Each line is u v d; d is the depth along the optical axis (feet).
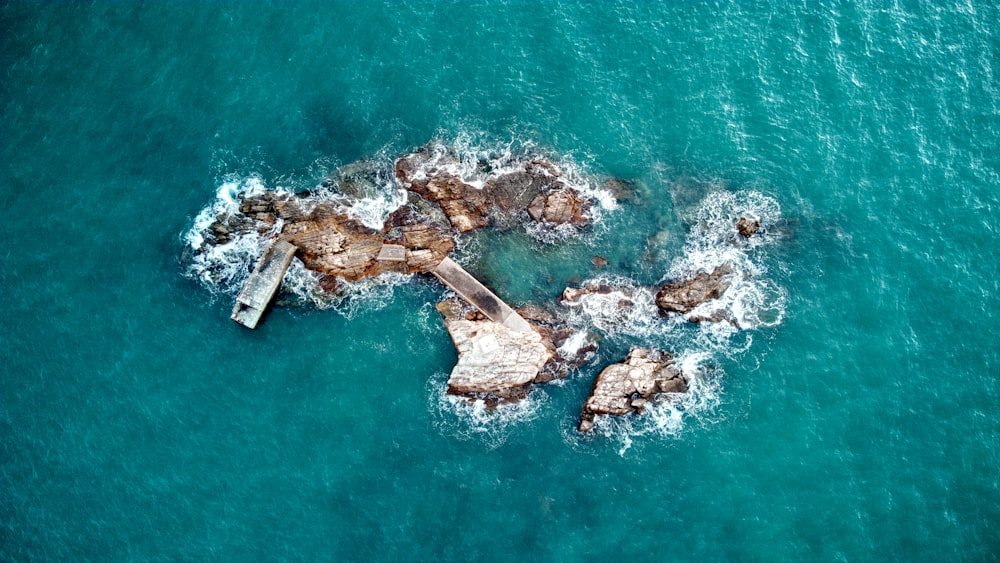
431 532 200.23
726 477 203.92
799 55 237.66
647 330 214.48
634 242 221.05
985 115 232.94
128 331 210.18
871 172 226.79
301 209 217.97
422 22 236.84
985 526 199.00
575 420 208.44
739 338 213.25
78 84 227.61
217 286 214.90
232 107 227.61
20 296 211.20
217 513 199.21
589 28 238.48
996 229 222.07
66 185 220.02
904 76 236.43
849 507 200.95
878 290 216.54
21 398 203.62
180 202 219.00
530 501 202.69
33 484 198.39
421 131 225.76
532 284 218.59
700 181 225.15
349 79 230.68
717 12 241.14
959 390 208.54
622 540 199.93
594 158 226.17
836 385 209.56
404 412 208.03
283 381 209.46
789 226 221.25
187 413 205.57
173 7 234.58
